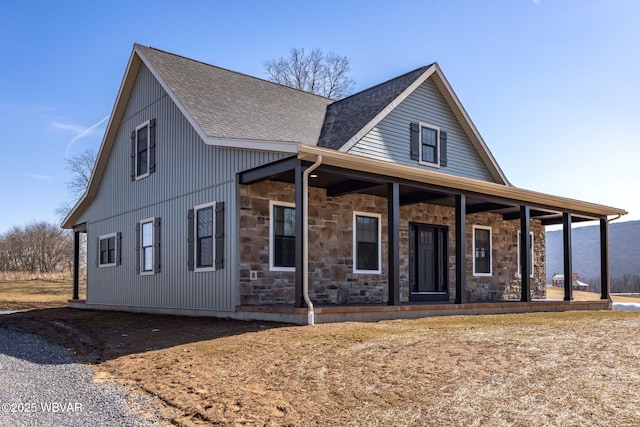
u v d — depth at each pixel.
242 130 11.34
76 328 11.09
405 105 13.41
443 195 12.13
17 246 39.06
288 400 4.95
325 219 11.94
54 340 9.80
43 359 7.76
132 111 14.73
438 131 14.17
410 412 4.43
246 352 6.75
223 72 14.64
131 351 7.77
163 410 5.02
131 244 14.36
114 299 15.15
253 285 10.48
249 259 10.47
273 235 10.88
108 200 15.88
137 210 14.16
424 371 5.44
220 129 10.96
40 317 13.89
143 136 14.11
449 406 4.48
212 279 10.92
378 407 4.60
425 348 6.38
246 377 5.73
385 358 5.98
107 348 8.26
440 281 14.42
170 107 12.88
